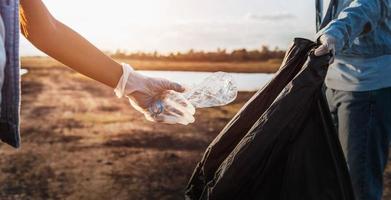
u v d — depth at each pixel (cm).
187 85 161
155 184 435
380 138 256
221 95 161
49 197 421
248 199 157
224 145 169
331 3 250
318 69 158
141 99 152
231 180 154
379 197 256
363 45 251
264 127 154
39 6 134
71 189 428
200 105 160
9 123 120
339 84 260
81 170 446
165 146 470
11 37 112
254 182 156
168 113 157
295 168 156
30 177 441
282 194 157
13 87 116
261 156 154
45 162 456
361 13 212
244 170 153
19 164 452
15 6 112
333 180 157
